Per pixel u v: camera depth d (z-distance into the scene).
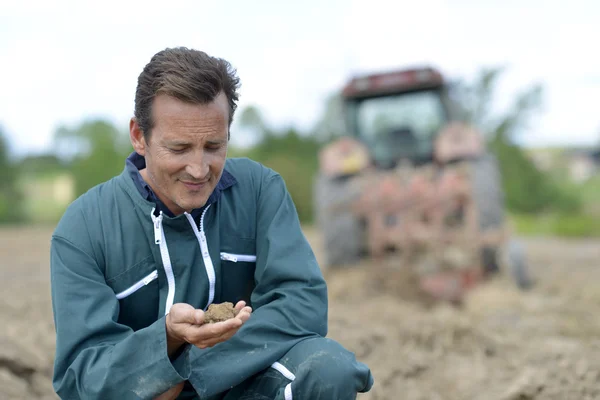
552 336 4.57
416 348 4.15
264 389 2.06
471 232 6.18
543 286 6.68
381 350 4.05
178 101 1.86
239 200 2.22
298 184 22.05
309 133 26.41
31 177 26.80
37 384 3.56
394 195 6.30
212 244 2.14
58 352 1.99
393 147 7.47
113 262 2.08
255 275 2.22
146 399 1.88
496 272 6.52
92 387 1.88
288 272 2.14
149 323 2.14
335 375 1.96
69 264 2.04
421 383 3.62
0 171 24.22
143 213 2.07
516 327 4.83
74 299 2.00
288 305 2.09
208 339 1.82
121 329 1.99
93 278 2.04
